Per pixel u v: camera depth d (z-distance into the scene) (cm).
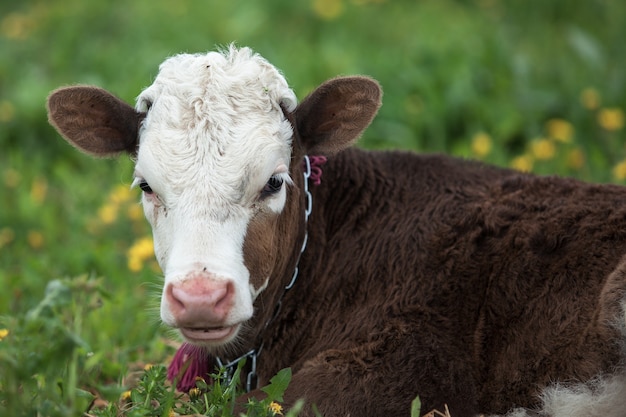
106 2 1812
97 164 1266
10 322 755
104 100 690
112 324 853
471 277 686
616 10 1633
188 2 1800
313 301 730
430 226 715
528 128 1231
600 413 626
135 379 757
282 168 660
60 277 942
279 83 687
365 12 1731
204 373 729
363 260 721
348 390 648
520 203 710
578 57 1430
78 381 689
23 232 1113
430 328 673
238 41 1567
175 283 609
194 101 659
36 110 1347
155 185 646
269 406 626
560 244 675
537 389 651
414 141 1232
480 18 1730
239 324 642
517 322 665
